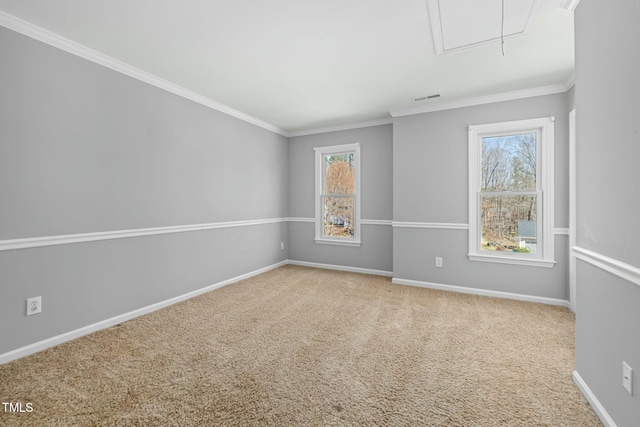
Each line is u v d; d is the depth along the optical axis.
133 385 1.73
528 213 3.32
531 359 2.05
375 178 4.52
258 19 2.04
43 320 2.18
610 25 1.37
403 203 3.93
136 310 2.81
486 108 3.45
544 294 3.21
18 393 1.65
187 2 1.85
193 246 3.44
